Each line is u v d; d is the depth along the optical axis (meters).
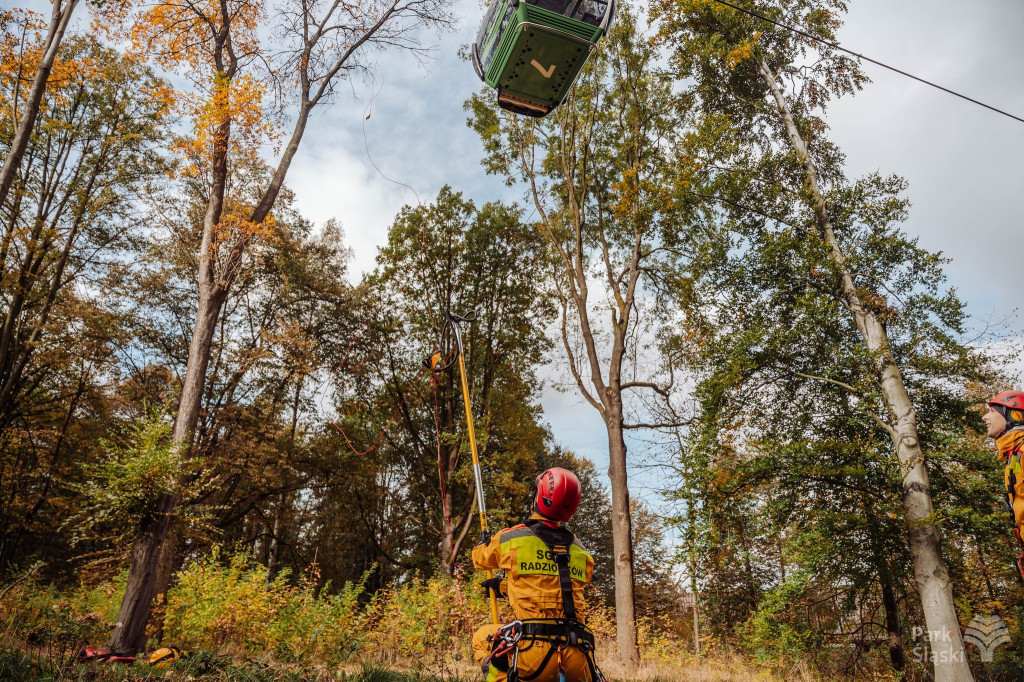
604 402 20.53
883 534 15.62
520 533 3.10
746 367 16.88
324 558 32.78
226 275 15.50
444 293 27.75
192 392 14.00
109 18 16.08
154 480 11.91
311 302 28.34
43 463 27.81
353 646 11.12
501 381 27.98
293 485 27.92
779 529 16.66
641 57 22.03
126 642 11.30
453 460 26.17
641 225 20.83
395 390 28.62
